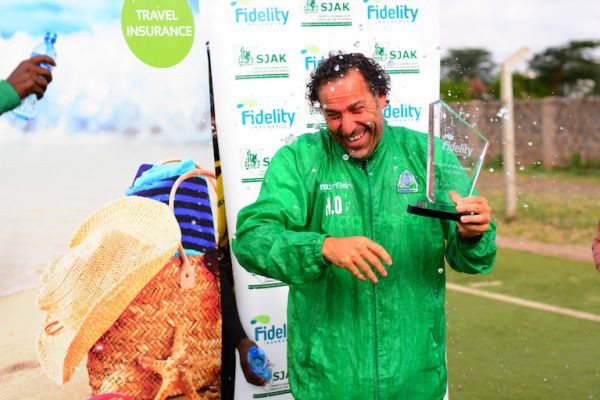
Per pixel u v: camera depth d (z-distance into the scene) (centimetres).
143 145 293
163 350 298
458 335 507
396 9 319
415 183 232
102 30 281
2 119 268
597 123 1459
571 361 454
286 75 307
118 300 289
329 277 229
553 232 882
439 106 225
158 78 292
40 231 277
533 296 607
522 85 2783
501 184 1230
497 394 404
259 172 308
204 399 307
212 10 299
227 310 318
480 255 226
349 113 217
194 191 304
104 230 287
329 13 310
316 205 230
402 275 230
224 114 304
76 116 280
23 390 276
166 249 296
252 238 217
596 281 655
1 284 271
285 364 319
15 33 265
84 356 286
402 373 228
